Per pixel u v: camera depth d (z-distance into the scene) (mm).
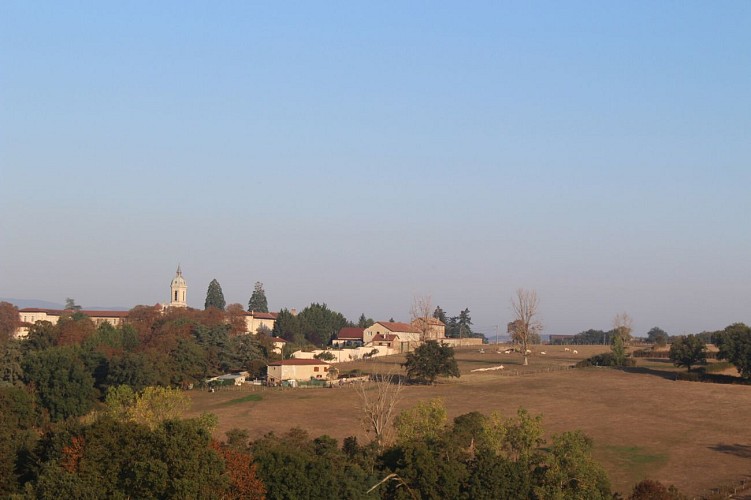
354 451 97375
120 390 114625
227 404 158250
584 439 91062
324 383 184875
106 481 76062
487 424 100312
